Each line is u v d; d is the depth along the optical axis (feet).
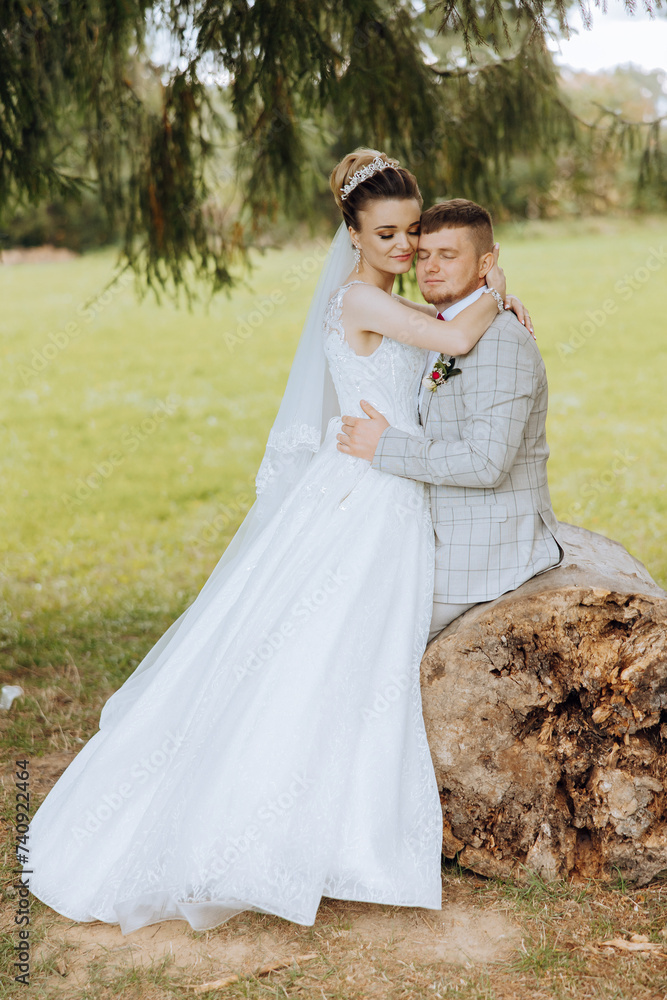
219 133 17.76
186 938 8.42
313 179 19.03
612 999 7.25
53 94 16.70
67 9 14.58
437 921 8.46
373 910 8.71
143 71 18.34
